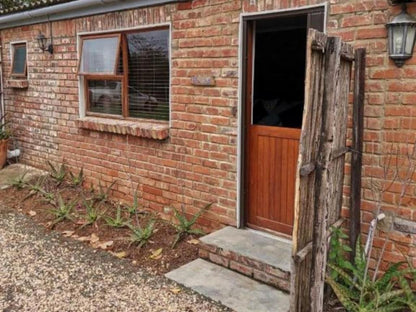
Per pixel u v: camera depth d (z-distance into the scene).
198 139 4.59
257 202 4.30
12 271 3.90
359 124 3.24
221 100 4.30
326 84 2.47
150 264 4.03
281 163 4.08
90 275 3.82
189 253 4.20
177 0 4.55
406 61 3.05
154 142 5.12
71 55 6.25
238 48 4.07
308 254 2.64
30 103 7.33
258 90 4.22
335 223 3.22
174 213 4.96
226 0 4.11
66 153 6.66
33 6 6.36
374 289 3.03
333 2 3.37
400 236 3.23
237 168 4.25
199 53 4.43
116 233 4.77
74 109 6.36
